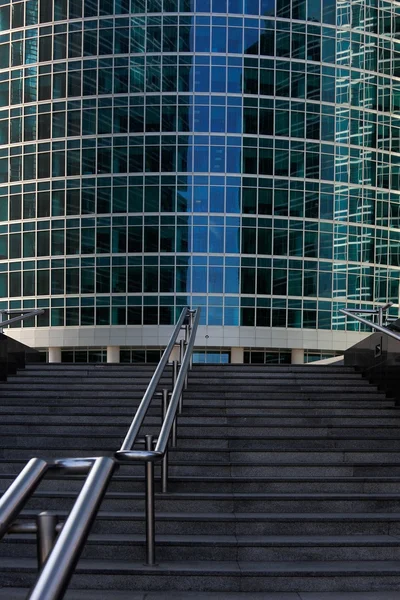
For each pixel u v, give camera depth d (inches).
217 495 243.1
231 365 467.8
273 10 1744.6
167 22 1723.7
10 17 1840.6
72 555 70.9
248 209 1707.7
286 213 1723.7
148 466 208.1
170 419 223.3
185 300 1686.8
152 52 1722.4
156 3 1731.1
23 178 1801.2
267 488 257.6
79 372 481.4
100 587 200.1
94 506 81.7
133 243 1707.7
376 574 200.2
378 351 409.1
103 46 1744.6
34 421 335.3
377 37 1815.9
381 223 1792.6
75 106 1758.1
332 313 1733.5
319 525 229.5
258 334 1688.0
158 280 1694.1
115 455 186.1
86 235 1736.0
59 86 1776.6
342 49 1785.2
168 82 1717.5
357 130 1785.2
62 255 1752.0
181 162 1705.2
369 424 326.0
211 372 463.8
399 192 1817.2
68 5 1775.3
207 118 1711.4
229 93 1716.3
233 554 214.2
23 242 1792.6
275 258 1711.4
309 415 332.2
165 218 1700.3
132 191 1713.8
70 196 1752.0
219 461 281.9
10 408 358.6
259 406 347.6
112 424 319.3
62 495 241.1
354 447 298.8
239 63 1723.7
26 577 199.2
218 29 1722.4
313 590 199.6
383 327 370.9
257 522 229.0
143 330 1689.2
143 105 1718.8
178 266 1692.9
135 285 1701.5
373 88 1804.9
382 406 366.3
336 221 1755.7
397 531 229.8
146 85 1721.2
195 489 256.5
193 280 1688.0
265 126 1726.1
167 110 1712.6
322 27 1771.7
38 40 1803.6
